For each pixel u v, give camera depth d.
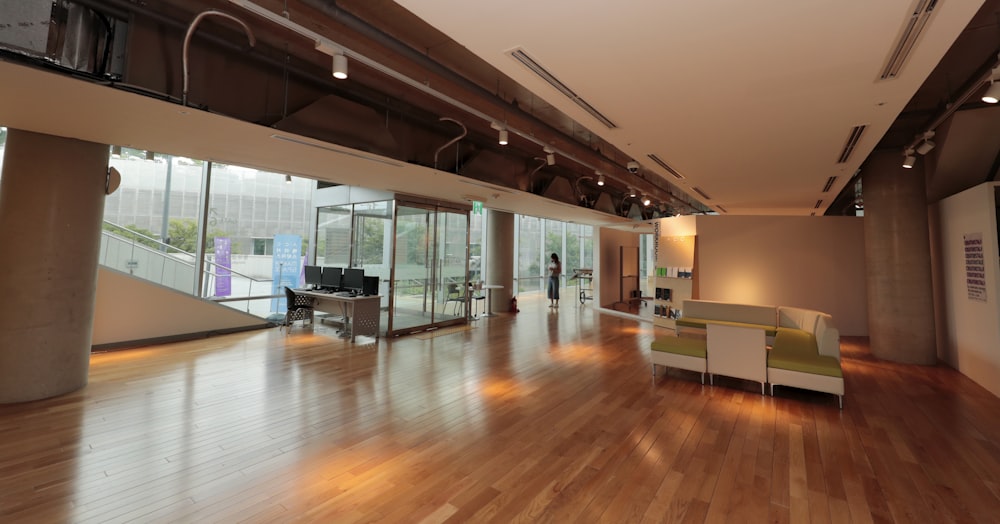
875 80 2.87
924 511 2.44
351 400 4.21
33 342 3.95
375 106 4.63
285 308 8.85
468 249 9.28
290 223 8.94
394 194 7.41
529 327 8.77
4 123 3.60
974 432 3.57
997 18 3.18
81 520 2.24
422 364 5.65
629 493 2.60
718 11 2.10
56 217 4.02
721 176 5.85
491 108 5.01
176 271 6.97
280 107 3.70
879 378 5.20
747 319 6.93
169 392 4.32
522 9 2.10
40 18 2.47
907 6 2.03
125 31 2.79
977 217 4.81
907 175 5.93
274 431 3.44
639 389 4.73
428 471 2.84
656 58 2.63
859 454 3.15
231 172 7.80
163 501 2.43
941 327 5.89
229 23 3.21
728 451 3.19
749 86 3.02
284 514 2.33
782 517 2.37
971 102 4.81
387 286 7.74
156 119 3.38
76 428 3.40
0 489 2.51
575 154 6.57
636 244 14.74
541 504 2.47
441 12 2.14
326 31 3.45
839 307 7.89
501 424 3.67
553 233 16.89
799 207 8.61
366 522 2.27
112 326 5.94
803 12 2.10
